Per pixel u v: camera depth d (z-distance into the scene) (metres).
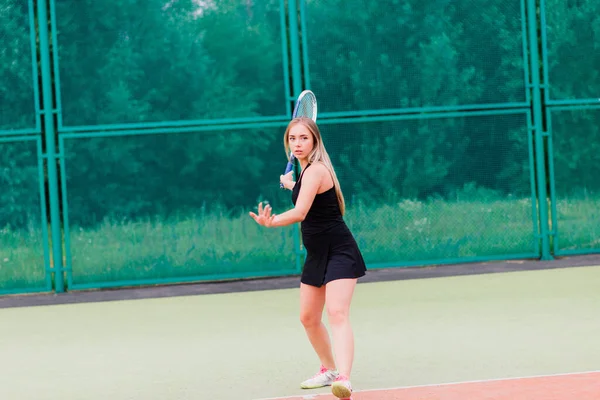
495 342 8.07
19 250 12.32
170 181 12.41
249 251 12.56
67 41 12.18
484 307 9.86
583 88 13.22
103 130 12.25
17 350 8.88
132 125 12.28
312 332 6.65
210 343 8.71
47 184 12.35
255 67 12.46
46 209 12.37
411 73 12.77
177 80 12.35
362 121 12.68
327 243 6.34
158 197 12.40
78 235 12.32
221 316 10.15
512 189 13.03
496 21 12.92
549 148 13.12
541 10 13.05
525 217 13.09
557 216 13.22
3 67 12.17
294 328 9.20
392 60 12.72
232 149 12.47
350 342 6.12
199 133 12.41
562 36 13.13
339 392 5.95
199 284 12.60
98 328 9.85
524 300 10.16
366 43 12.67
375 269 13.16
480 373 6.94
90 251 12.34
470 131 12.92
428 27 12.79
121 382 7.32
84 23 12.19
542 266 12.59
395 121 12.75
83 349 8.77
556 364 7.12
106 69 12.25
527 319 9.08
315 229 6.34
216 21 12.39
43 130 12.29
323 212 6.32
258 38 12.46
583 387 6.28
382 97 12.72
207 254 12.48
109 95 12.26
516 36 12.98
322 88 12.60
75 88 12.21
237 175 12.49
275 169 12.54
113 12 12.25
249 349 8.32
